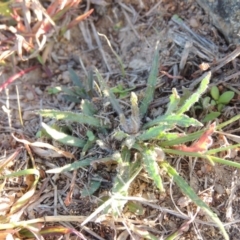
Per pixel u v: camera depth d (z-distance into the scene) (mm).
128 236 239
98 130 253
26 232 243
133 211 239
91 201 243
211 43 270
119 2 298
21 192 250
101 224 240
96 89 272
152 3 293
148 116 256
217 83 256
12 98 281
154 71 254
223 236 237
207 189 241
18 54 288
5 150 260
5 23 296
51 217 240
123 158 237
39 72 294
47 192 250
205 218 239
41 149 253
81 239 241
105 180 244
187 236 238
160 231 239
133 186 242
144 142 241
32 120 273
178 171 245
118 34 298
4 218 239
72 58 297
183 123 224
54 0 290
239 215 241
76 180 248
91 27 300
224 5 261
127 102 261
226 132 252
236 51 248
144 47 286
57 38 296
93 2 298
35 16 291
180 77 262
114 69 286
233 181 243
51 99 282
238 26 257
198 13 278
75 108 275
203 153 233
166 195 241
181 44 273
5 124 271
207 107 251
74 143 249
